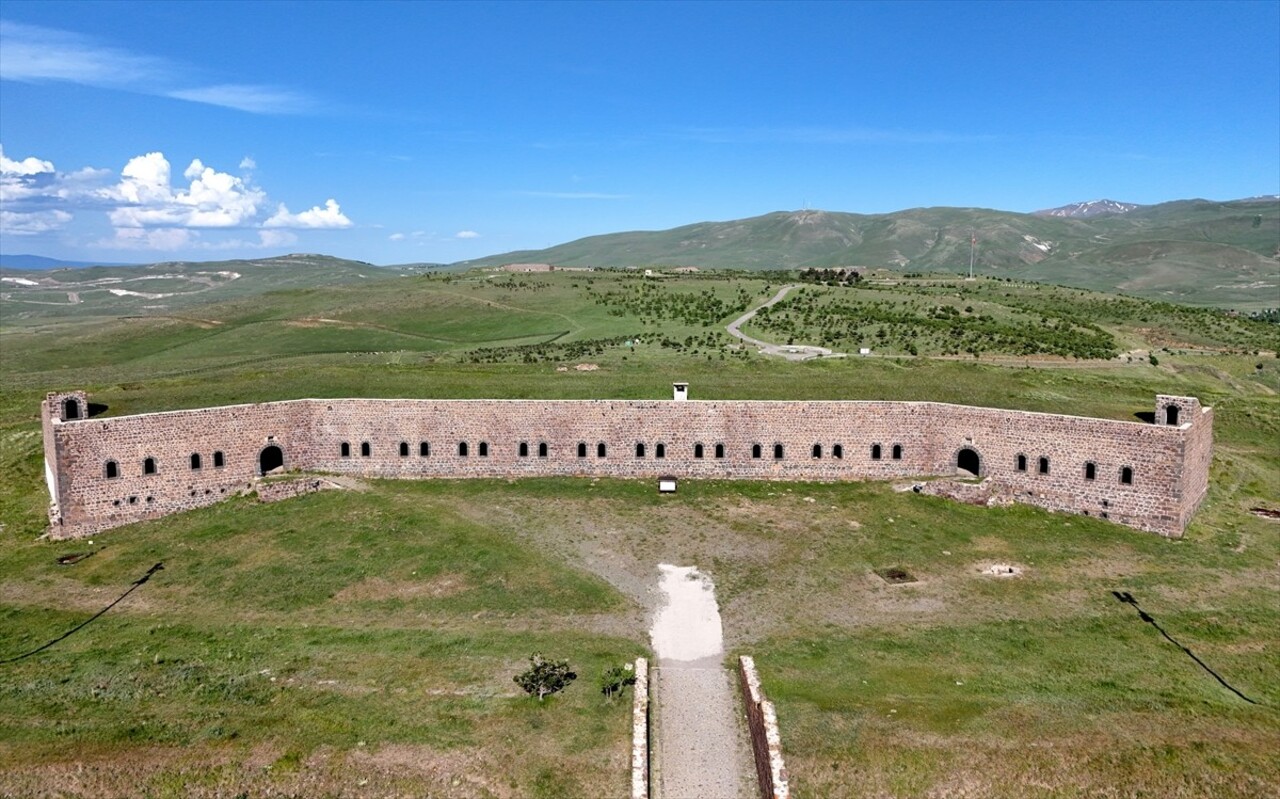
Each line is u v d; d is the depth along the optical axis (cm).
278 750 3375
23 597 5066
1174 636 4531
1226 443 8225
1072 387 8519
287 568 5441
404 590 5119
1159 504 6075
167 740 3438
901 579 5297
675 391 7450
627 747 3438
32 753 3334
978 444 6906
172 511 6531
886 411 7138
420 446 7281
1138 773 3250
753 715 3553
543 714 3662
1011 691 3894
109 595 5097
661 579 5281
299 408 7194
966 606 4922
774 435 7231
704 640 4475
